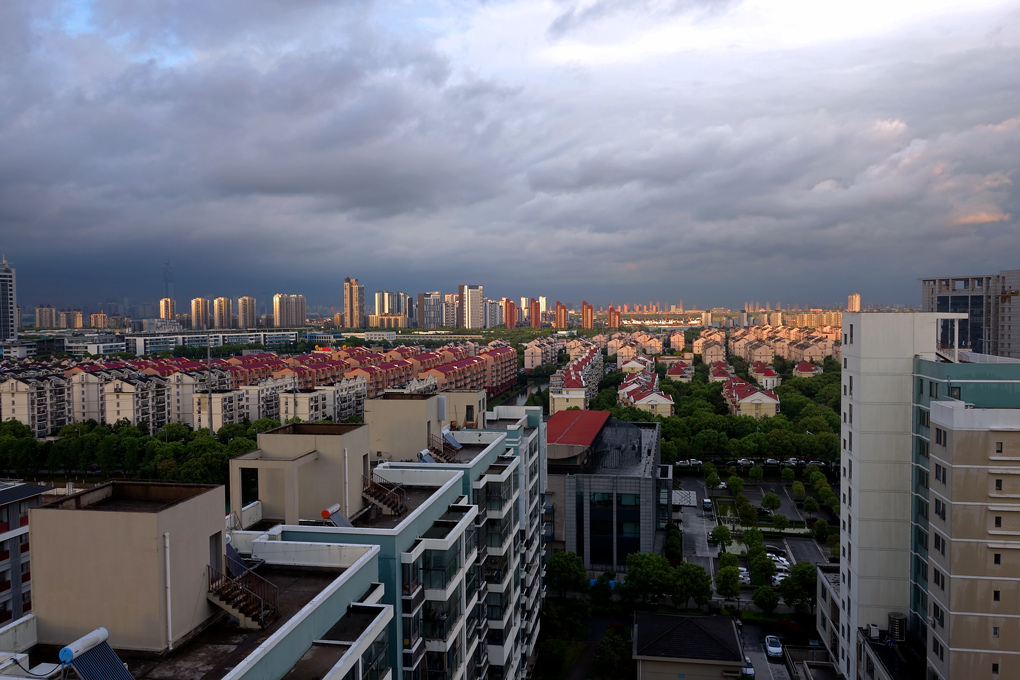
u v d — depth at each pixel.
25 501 62.19
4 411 175.00
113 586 23.98
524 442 64.31
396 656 33.34
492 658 50.97
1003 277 188.88
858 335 62.38
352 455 40.66
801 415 188.12
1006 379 53.91
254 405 191.00
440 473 46.66
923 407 58.81
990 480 50.44
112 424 179.75
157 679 22.41
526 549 64.00
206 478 121.06
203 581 25.70
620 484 93.25
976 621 50.91
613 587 86.94
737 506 118.00
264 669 22.58
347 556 30.64
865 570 62.25
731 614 82.88
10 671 21.62
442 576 36.91
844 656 66.44
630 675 68.75
